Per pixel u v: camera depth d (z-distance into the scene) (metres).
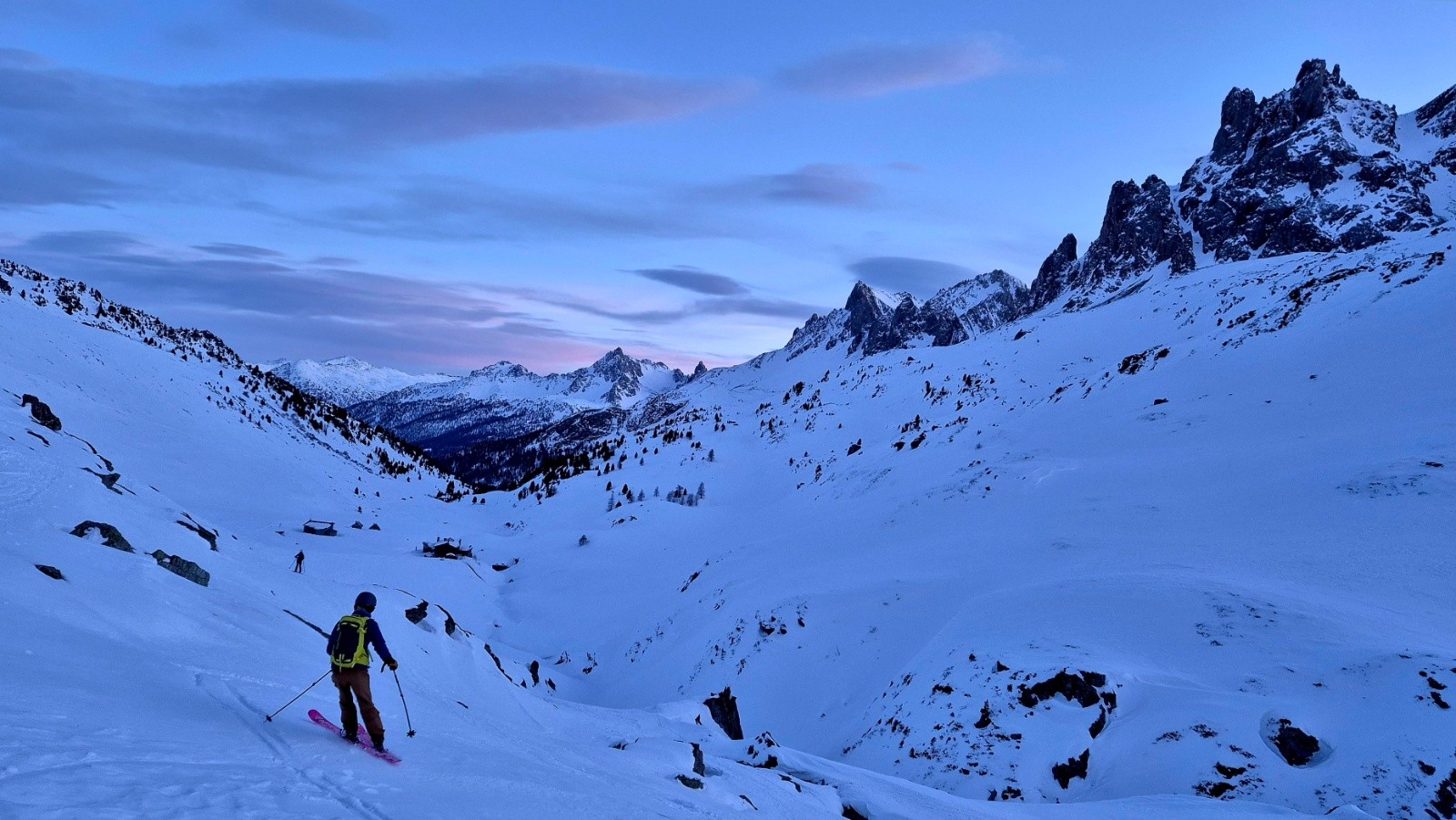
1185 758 22.56
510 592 92.88
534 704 24.38
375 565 88.06
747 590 62.00
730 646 51.75
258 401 191.25
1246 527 44.69
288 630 16.84
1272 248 191.50
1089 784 23.86
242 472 127.38
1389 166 195.62
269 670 12.75
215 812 6.22
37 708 7.64
